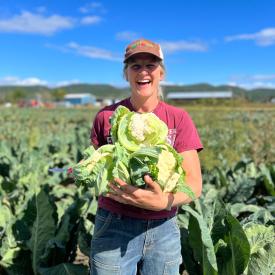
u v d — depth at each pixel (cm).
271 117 1327
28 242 170
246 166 319
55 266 160
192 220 150
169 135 117
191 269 160
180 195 113
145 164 102
